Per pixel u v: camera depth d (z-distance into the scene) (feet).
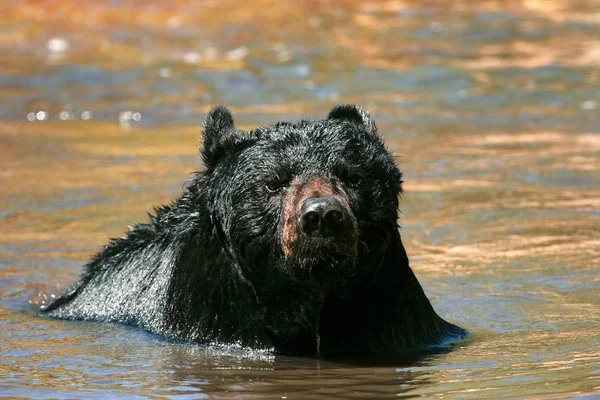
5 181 150.30
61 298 95.61
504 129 189.88
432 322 82.99
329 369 74.08
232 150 81.25
